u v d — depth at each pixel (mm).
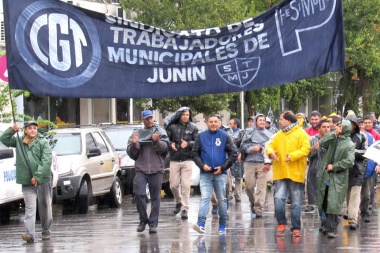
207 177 17297
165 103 38688
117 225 19719
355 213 18344
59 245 16125
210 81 12539
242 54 12539
